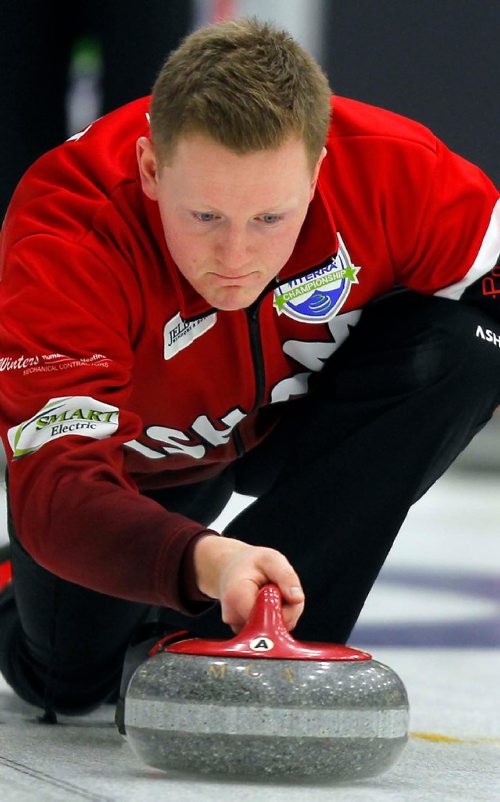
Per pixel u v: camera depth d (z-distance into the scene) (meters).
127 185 5.79
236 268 5.15
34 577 6.91
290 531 6.34
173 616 6.22
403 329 6.44
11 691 8.32
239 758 4.64
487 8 23.48
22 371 5.37
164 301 5.80
